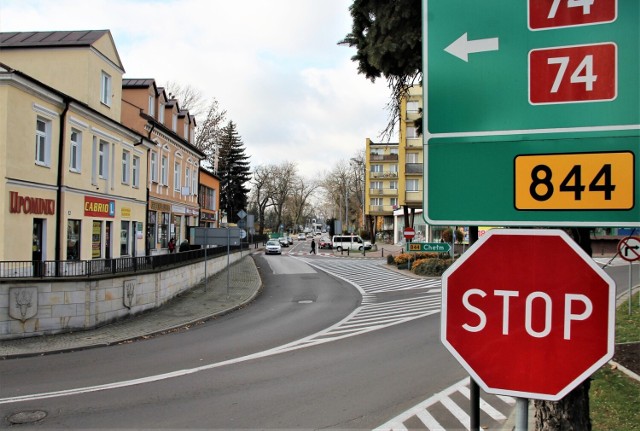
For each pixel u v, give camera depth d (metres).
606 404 5.68
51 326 12.21
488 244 2.17
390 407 6.57
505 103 2.26
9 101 14.17
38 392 7.48
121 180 22.45
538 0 2.24
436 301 18.36
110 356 10.19
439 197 2.34
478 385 2.39
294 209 93.44
